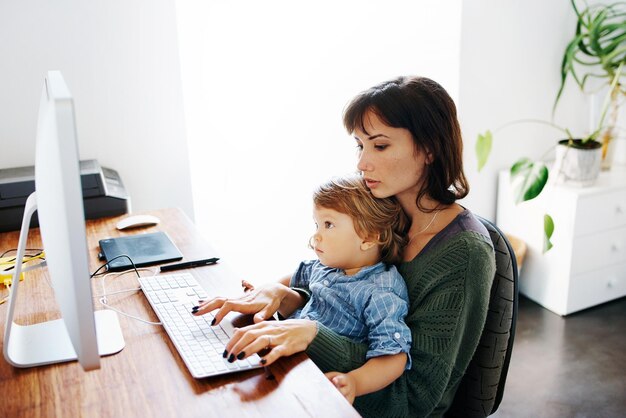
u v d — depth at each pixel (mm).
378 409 1138
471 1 2477
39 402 919
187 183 2191
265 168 2373
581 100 2867
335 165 2486
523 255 2633
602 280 2627
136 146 2078
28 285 1344
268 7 2215
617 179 2605
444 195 1184
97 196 1739
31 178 1748
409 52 2500
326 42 2344
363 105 1131
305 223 2500
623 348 2332
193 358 1003
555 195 2506
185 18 2098
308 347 1054
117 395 928
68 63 1920
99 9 1911
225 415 869
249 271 2473
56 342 1082
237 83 2236
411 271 1186
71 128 732
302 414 865
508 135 2748
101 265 1433
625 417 1942
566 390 2084
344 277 1209
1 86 1861
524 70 2686
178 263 1424
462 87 2566
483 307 1128
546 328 2486
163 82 2051
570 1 2678
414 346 1111
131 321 1164
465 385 1282
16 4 1815
